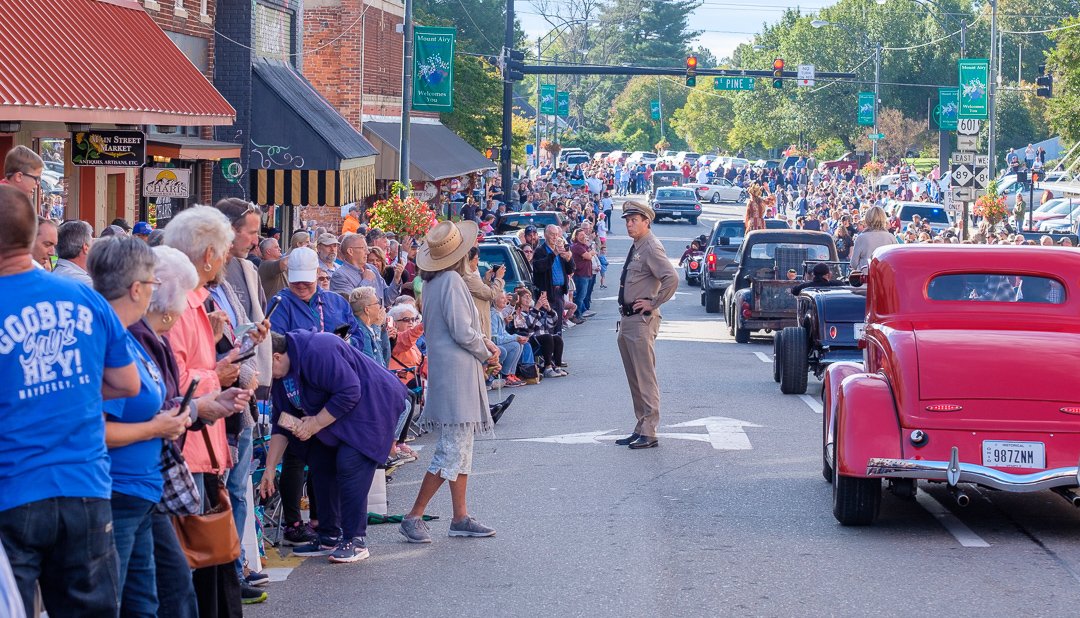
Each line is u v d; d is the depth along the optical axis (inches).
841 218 1596.9
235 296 320.8
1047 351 355.6
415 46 1189.7
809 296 669.3
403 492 435.2
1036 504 403.9
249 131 961.5
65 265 316.8
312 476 349.7
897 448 349.7
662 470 462.3
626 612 289.3
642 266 504.1
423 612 292.0
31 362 193.0
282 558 346.0
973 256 398.0
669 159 4626.0
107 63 618.5
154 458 221.0
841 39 4160.9
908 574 319.0
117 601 203.2
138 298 221.8
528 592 307.3
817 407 616.1
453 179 1594.5
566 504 407.2
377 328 458.0
